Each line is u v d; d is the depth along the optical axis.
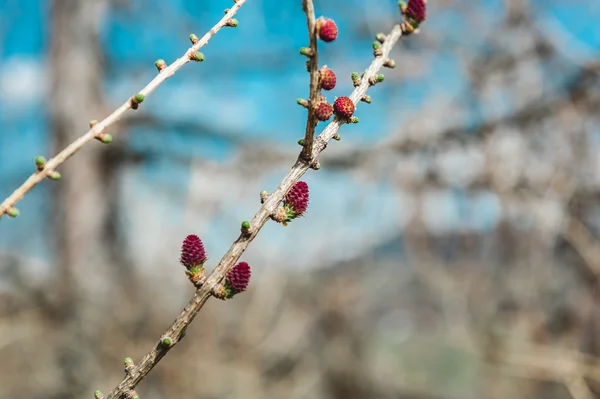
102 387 7.57
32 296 8.02
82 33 9.30
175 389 7.93
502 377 8.42
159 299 8.66
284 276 9.02
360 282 10.16
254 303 8.66
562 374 5.55
